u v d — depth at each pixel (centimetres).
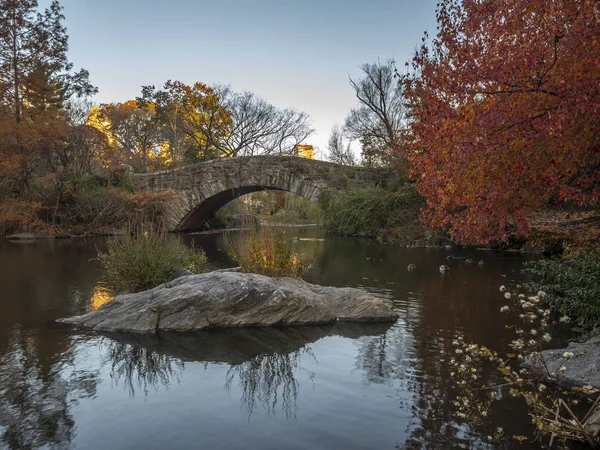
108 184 2919
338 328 752
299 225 3725
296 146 4594
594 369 507
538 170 754
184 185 3025
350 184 2686
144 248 998
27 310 856
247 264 948
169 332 727
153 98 4206
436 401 467
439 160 752
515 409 448
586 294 731
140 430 407
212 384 514
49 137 2625
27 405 457
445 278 1227
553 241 1667
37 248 1992
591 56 620
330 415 437
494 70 653
